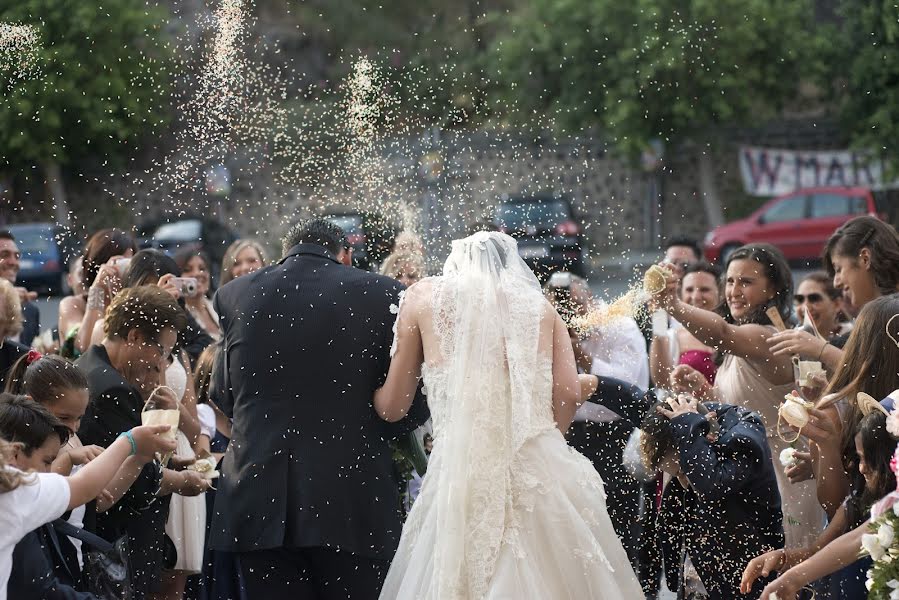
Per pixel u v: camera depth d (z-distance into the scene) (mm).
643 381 5340
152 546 4402
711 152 22531
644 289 4746
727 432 4121
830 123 24047
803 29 21219
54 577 3564
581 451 4945
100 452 3934
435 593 3496
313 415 4074
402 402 3947
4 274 7004
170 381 4902
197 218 15281
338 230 4418
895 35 20625
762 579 4148
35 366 3889
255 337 4125
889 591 3162
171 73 12172
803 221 21250
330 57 19391
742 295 5008
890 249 4660
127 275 5348
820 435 3857
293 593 4121
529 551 3531
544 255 14922
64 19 12172
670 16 19781
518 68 19953
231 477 4109
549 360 3764
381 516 4086
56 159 13133
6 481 3221
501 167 19656
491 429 3629
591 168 21797
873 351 3789
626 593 3660
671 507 4328
